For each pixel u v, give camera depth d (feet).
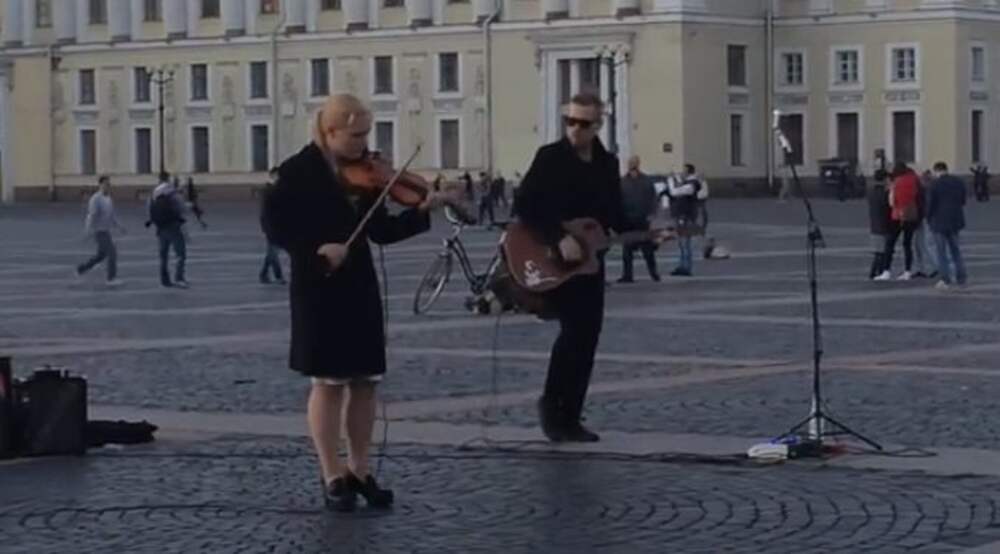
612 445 53.52
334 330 43.78
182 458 52.49
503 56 324.80
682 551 39.50
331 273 43.60
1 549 40.75
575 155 53.67
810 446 51.13
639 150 315.78
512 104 324.60
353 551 40.09
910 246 129.39
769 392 65.26
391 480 48.16
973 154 315.99
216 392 67.77
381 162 44.78
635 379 69.41
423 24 329.93
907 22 312.91
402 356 78.89
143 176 355.15
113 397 66.69
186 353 82.58
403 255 167.84
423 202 44.19
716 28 315.99
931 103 312.71
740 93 319.88
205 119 349.41
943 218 121.49
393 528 42.34
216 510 44.70
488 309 100.17
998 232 200.13
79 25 360.69
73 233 232.53
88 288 132.46
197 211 238.48
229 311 108.27
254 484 48.16
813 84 319.88
